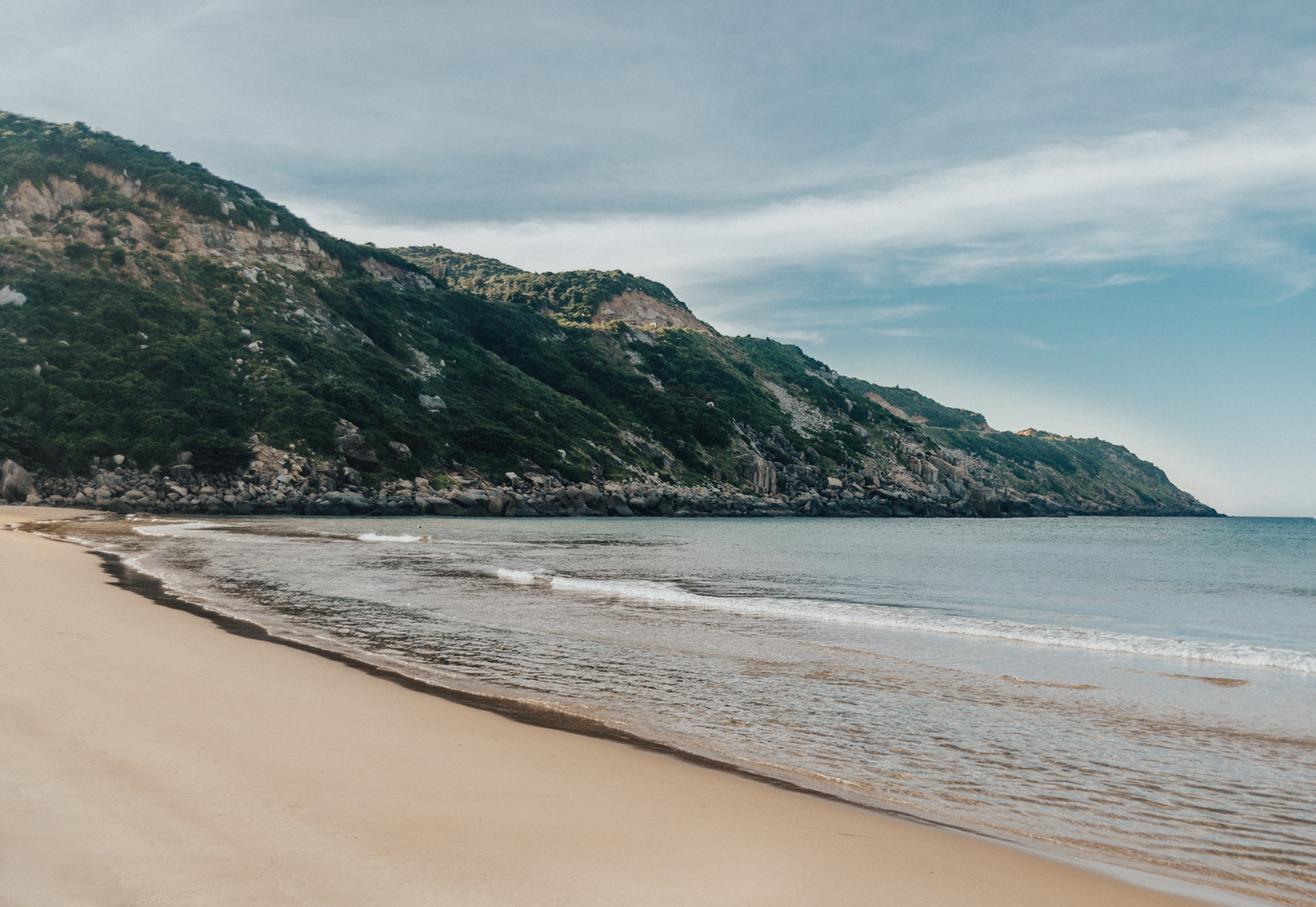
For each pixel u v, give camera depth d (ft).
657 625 54.70
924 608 69.15
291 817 16.63
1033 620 64.28
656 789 21.91
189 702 26.86
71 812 15.39
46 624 40.57
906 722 31.09
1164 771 25.77
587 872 15.24
